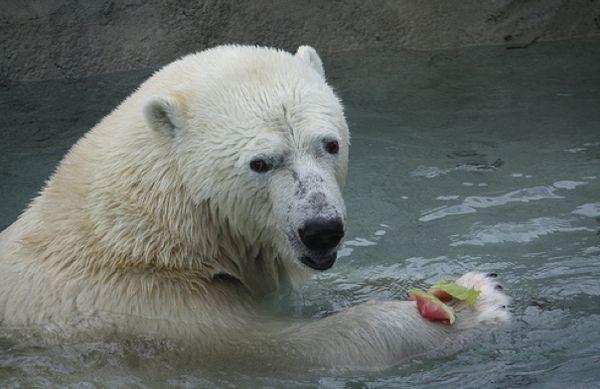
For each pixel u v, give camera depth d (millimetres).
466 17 20766
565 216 12336
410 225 12492
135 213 9719
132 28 19562
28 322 9773
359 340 9453
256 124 9305
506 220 12359
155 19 19703
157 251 9750
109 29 19453
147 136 9766
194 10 19875
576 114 16016
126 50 19484
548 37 20844
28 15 19031
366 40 20562
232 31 20062
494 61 19422
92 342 9562
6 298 9984
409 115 16469
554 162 14078
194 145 9516
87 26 19328
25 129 16172
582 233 11875
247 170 9320
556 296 10461
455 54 20062
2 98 17938
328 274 11500
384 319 9633
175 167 9641
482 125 15828
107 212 9781
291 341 9562
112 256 9789
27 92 18266
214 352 9516
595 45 20141
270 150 9195
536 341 9625
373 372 9305
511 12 20766
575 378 8844
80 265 9867
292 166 9250
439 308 9711
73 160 10281
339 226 8898
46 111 17125
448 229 12289
